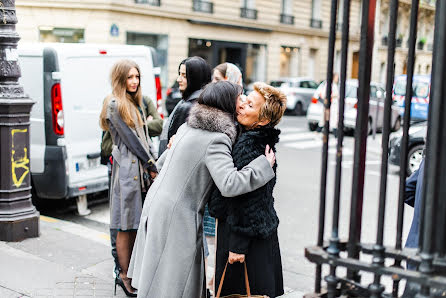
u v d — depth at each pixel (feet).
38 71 19.17
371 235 18.43
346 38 5.95
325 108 6.16
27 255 14.51
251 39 91.91
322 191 6.30
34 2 64.80
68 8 65.72
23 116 15.75
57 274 13.32
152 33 73.46
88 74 20.15
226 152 9.05
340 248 6.44
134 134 12.08
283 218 20.72
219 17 83.82
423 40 70.64
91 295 12.24
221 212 9.16
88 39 66.74
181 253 9.22
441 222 5.69
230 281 9.25
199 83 12.12
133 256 10.31
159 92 23.62
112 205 12.15
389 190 26.48
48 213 20.80
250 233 8.73
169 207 9.27
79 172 19.85
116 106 12.03
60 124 19.06
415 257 5.96
